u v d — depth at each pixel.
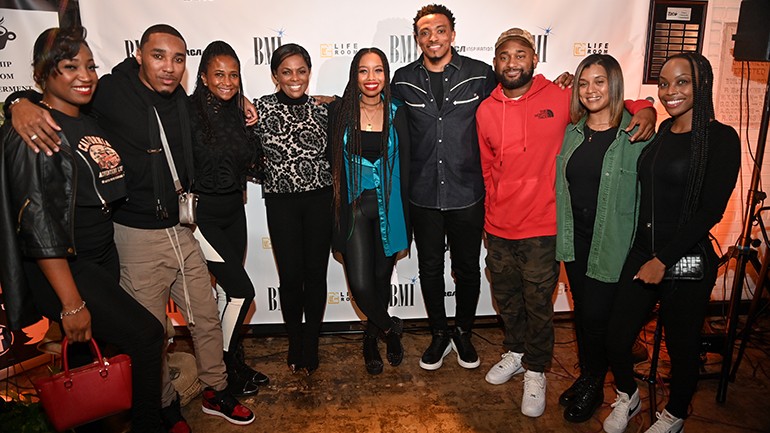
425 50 2.53
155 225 2.22
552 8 3.11
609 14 3.13
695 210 2.01
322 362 3.11
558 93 2.40
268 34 3.05
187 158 2.27
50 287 1.91
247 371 2.89
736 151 1.94
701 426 2.49
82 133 1.92
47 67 1.81
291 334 2.92
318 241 2.71
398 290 3.45
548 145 2.38
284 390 2.83
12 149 1.76
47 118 1.77
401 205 2.72
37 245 1.76
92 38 2.96
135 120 2.12
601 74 2.15
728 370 2.63
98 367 1.91
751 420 2.53
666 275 2.05
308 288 2.82
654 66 3.23
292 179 2.58
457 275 2.86
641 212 2.15
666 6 3.15
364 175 2.63
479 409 2.65
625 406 2.40
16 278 1.82
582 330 2.58
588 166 2.25
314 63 3.11
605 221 2.23
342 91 3.15
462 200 2.64
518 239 2.48
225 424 2.57
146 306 2.27
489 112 2.46
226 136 2.38
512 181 2.44
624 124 2.19
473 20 3.09
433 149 2.62
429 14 2.50
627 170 2.18
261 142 2.58
